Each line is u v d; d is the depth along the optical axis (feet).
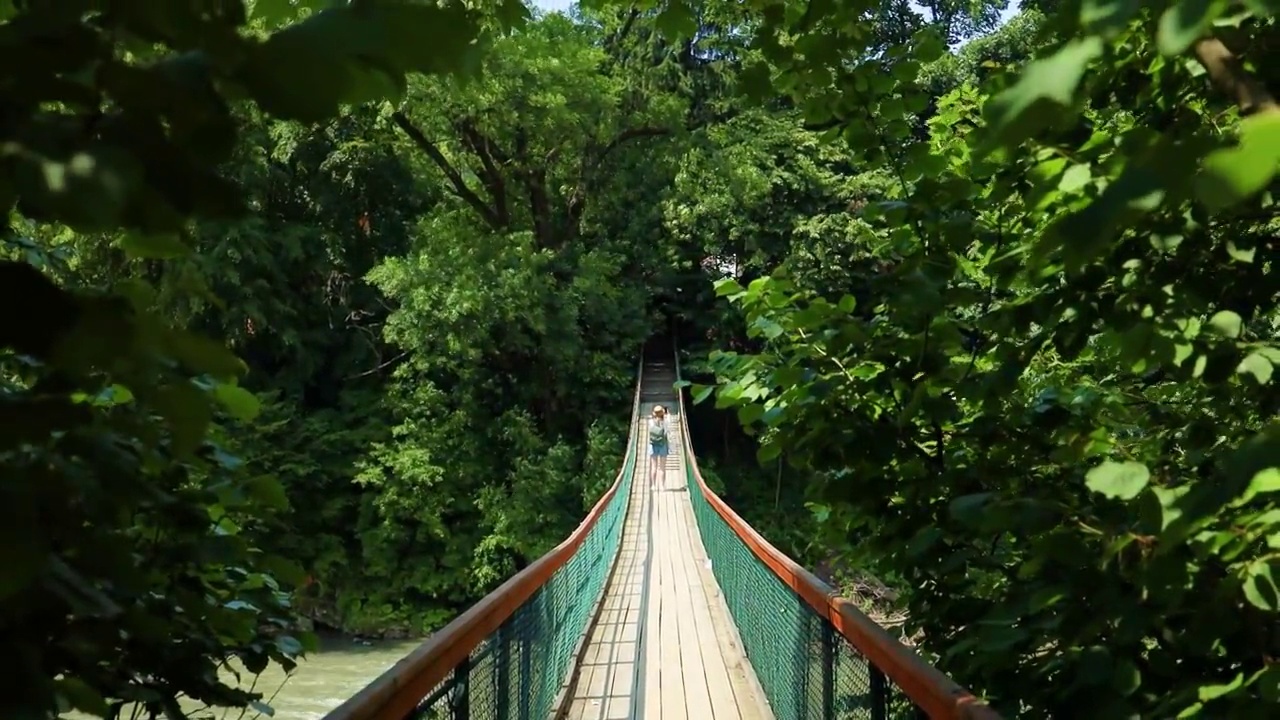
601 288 88.94
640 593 35.22
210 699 6.73
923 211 9.36
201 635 6.67
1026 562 7.64
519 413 87.30
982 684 8.27
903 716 8.39
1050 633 7.34
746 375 10.19
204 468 6.36
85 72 2.71
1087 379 10.46
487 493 81.92
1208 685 5.95
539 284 83.41
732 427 103.65
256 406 5.75
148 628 5.36
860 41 9.21
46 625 3.70
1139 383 10.04
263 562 7.22
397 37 2.81
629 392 99.71
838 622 11.03
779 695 18.02
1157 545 6.21
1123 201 2.85
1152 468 7.63
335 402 90.94
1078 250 2.93
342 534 83.10
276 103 2.75
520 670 14.20
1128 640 6.60
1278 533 5.82
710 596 34.40
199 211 2.78
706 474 90.58
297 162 84.43
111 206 2.56
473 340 80.23
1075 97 2.80
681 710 19.44
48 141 2.59
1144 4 2.65
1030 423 9.14
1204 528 5.82
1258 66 5.32
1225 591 5.92
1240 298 7.77
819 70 9.15
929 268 9.18
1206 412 8.71
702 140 89.76
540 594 16.70
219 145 2.81
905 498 9.75
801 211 90.68
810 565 15.12
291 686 48.16
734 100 10.96
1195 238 7.63
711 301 103.40
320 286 89.51
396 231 94.22
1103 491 6.05
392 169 88.63
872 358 9.69
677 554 46.19
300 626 7.85
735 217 90.48
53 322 2.85
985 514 7.43
